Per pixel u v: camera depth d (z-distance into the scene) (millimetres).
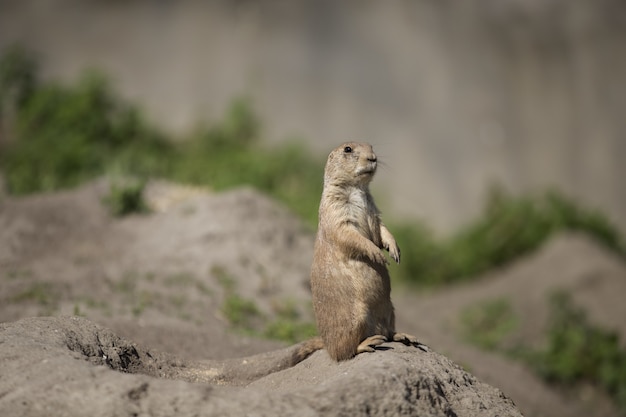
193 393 8820
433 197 39750
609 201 42406
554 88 45094
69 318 11781
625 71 45844
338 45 43781
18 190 25078
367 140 41062
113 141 28188
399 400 9289
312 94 42031
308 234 21391
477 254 29797
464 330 23750
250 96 37375
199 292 17453
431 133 42188
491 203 32250
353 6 45094
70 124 27906
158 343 14227
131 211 21297
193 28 43125
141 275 17922
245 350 14695
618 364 22000
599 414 20672
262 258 19328
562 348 22328
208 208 20594
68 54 40531
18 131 28953
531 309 24734
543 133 43812
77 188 23578
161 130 33000
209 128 32438
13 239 18953
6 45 39938
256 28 43688
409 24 45375
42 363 9492
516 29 46406
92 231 20219
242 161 27875
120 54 41219
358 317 10984
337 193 11484
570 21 46938
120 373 9297
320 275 11305
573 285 25672
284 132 39938
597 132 44219
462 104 43562
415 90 43438
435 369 10766
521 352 22359
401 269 29016
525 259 29094
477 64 45031
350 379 9328
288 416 8648
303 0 44719
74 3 42469
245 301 17281
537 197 35125
